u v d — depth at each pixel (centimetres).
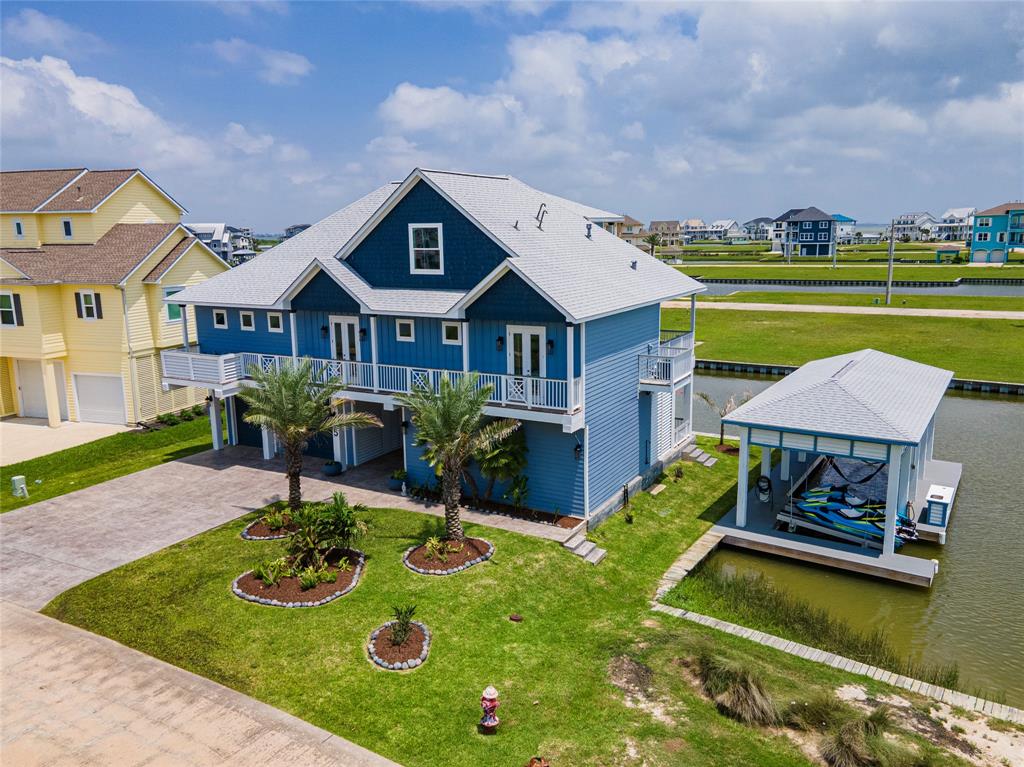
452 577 1742
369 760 1175
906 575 1888
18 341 3306
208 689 1344
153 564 1822
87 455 2906
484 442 1862
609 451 2258
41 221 3662
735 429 3412
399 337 2394
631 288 2361
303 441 2056
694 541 2131
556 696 1352
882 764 1145
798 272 11562
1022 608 1795
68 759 1166
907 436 1895
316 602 1611
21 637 1516
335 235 2908
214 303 2714
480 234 2195
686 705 1327
